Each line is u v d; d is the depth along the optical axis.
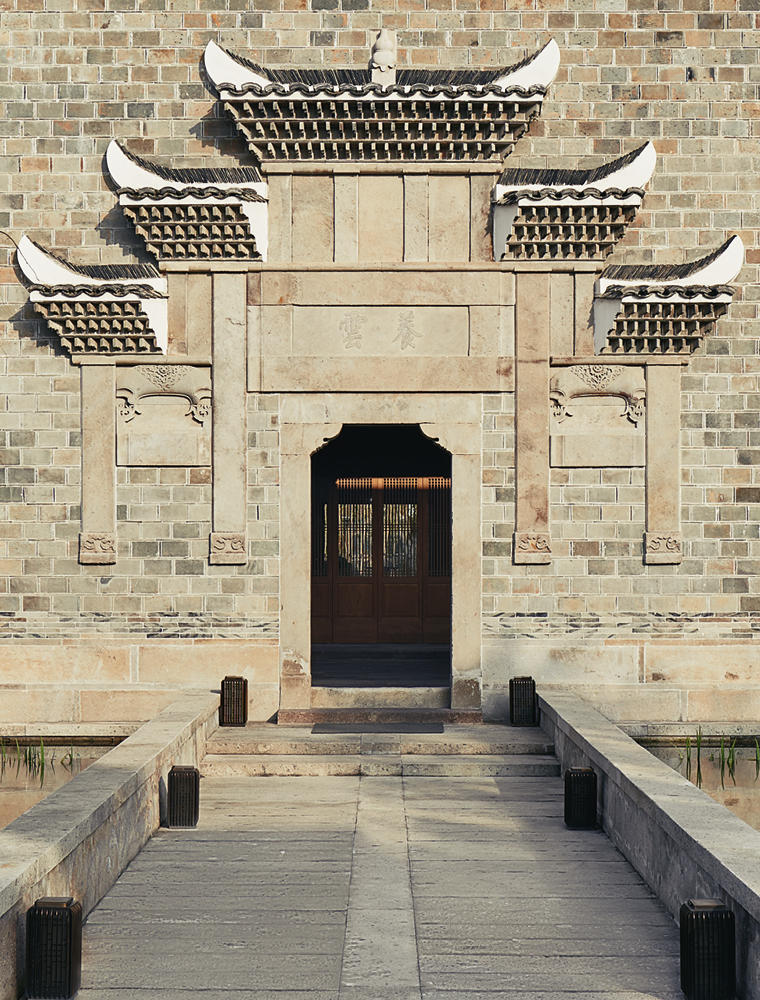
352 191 12.88
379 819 9.50
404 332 12.93
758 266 13.06
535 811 9.77
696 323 12.59
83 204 13.09
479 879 7.89
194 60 13.06
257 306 12.91
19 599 12.96
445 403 12.97
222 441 12.91
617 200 12.16
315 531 18.02
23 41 13.12
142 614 12.95
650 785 7.99
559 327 12.95
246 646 12.95
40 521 12.98
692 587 12.97
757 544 12.98
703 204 13.09
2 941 5.60
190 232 12.59
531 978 6.15
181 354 12.95
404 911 7.20
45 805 7.37
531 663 12.95
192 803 9.21
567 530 12.97
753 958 5.64
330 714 12.82
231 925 6.96
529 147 13.09
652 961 6.41
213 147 13.05
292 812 9.72
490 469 12.96
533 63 12.37
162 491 12.97
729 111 13.09
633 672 12.92
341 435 17.75
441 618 17.92
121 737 12.76
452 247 12.92
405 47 13.05
